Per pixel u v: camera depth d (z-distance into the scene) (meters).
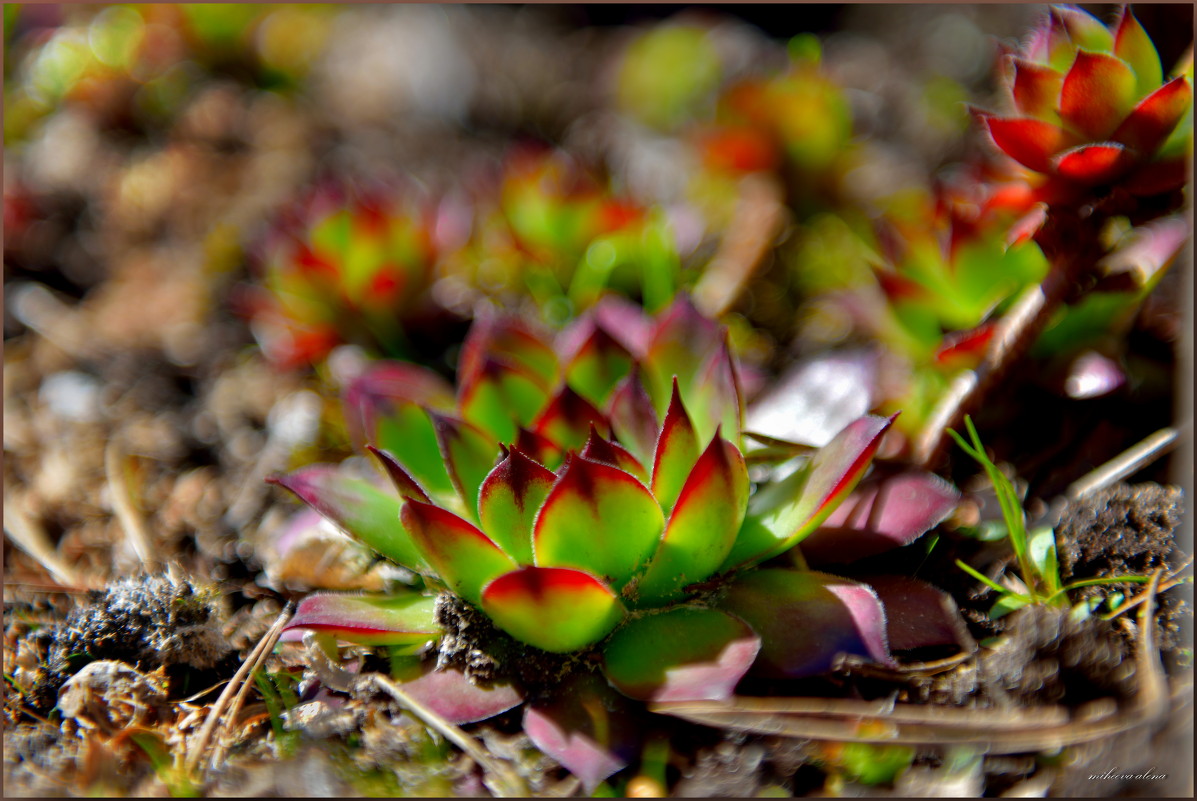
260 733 0.24
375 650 0.25
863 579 0.25
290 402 0.30
